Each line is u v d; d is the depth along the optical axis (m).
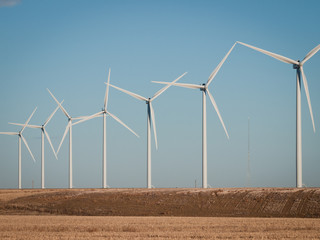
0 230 49.31
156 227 50.03
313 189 78.25
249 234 43.75
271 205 72.50
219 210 73.75
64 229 49.28
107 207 80.00
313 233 44.31
